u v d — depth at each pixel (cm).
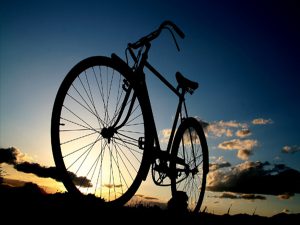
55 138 221
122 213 241
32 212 202
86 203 230
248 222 306
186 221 273
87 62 242
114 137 260
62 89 227
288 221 329
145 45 291
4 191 230
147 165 273
